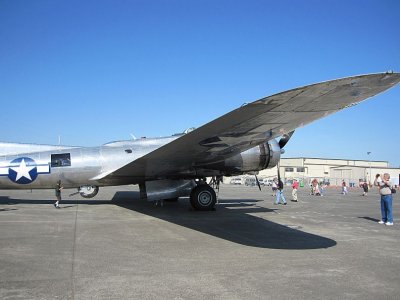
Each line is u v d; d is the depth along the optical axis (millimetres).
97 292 4254
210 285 4566
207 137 9133
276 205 15539
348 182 63875
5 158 12891
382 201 10047
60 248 6492
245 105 6512
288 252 6395
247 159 12938
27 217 10320
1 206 13281
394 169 79688
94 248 6535
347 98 6371
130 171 12344
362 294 4309
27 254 6023
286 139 13828
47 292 4223
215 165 12578
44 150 13133
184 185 12812
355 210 13727
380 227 9406
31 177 12781
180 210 12578
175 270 5215
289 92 5926
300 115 7477
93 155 13078
